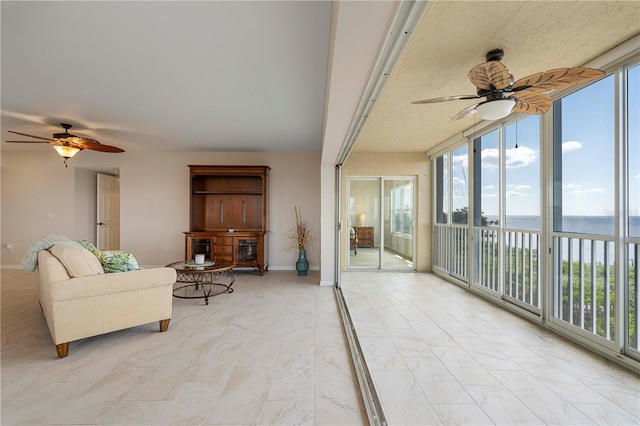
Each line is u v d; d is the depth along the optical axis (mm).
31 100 3447
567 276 2906
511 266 3721
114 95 3324
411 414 1757
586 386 2051
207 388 2012
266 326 3121
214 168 5750
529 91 2250
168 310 3006
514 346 2664
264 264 5906
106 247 6762
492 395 1945
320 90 3201
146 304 2871
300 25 2074
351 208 6219
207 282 4781
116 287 2676
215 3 1845
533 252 3375
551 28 2045
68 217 6090
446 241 5477
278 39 2244
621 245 2371
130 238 6164
